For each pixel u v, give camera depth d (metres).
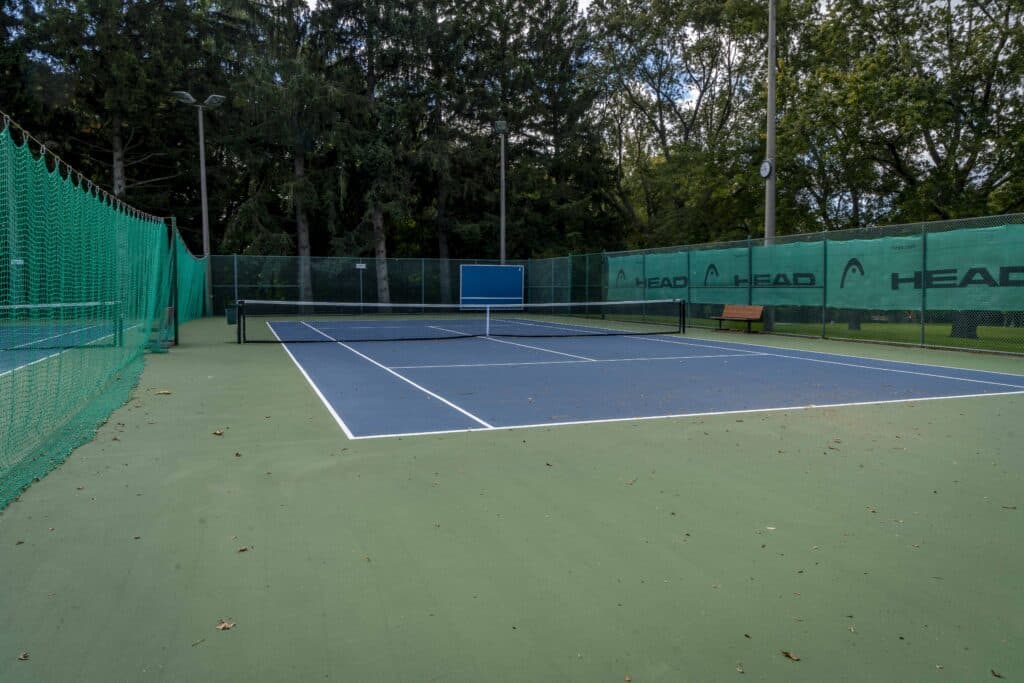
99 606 3.27
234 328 23.86
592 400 9.06
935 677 2.69
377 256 35.03
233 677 2.69
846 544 4.06
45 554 3.88
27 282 7.36
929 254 16.08
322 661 2.81
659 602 3.34
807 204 28.56
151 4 32.06
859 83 22.78
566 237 41.19
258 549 3.97
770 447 6.45
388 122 34.62
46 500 4.82
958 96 22.45
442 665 2.78
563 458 6.02
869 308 17.64
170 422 7.52
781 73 26.91
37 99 29.55
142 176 35.97
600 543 4.08
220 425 7.38
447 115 37.91
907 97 22.14
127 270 12.01
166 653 2.86
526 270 35.91
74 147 33.34
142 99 31.20
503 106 37.91
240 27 35.25
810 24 27.44
